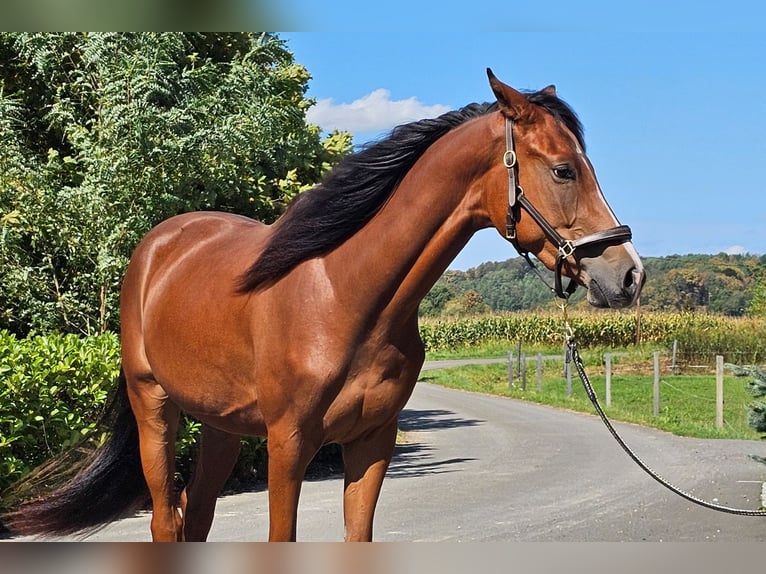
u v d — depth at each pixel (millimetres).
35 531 4484
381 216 3375
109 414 4750
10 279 8516
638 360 28906
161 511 4273
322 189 3482
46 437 6457
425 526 6879
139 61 8656
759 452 11883
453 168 3311
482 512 7531
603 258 3062
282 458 3357
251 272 3529
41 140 10312
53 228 8578
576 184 3115
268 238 3691
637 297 3020
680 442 13125
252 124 9312
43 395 6453
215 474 4414
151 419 4352
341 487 9164
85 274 8773
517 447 12461
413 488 8945
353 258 3336
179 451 7703
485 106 3496
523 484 9156
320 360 3268
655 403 17188
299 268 3438
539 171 3154
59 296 8672
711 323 30016
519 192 3193
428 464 10852
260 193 10391
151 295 4250
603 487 8930
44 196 8562
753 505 7883
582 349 32781
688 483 9172
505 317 38844
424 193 3324
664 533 6594
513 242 3268
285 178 11250
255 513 7371
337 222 3381
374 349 3326
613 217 3102
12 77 10227
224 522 6945
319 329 3303
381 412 3404
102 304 8719
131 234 8531
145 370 4344
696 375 25234
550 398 20422
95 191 8516
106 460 4594
